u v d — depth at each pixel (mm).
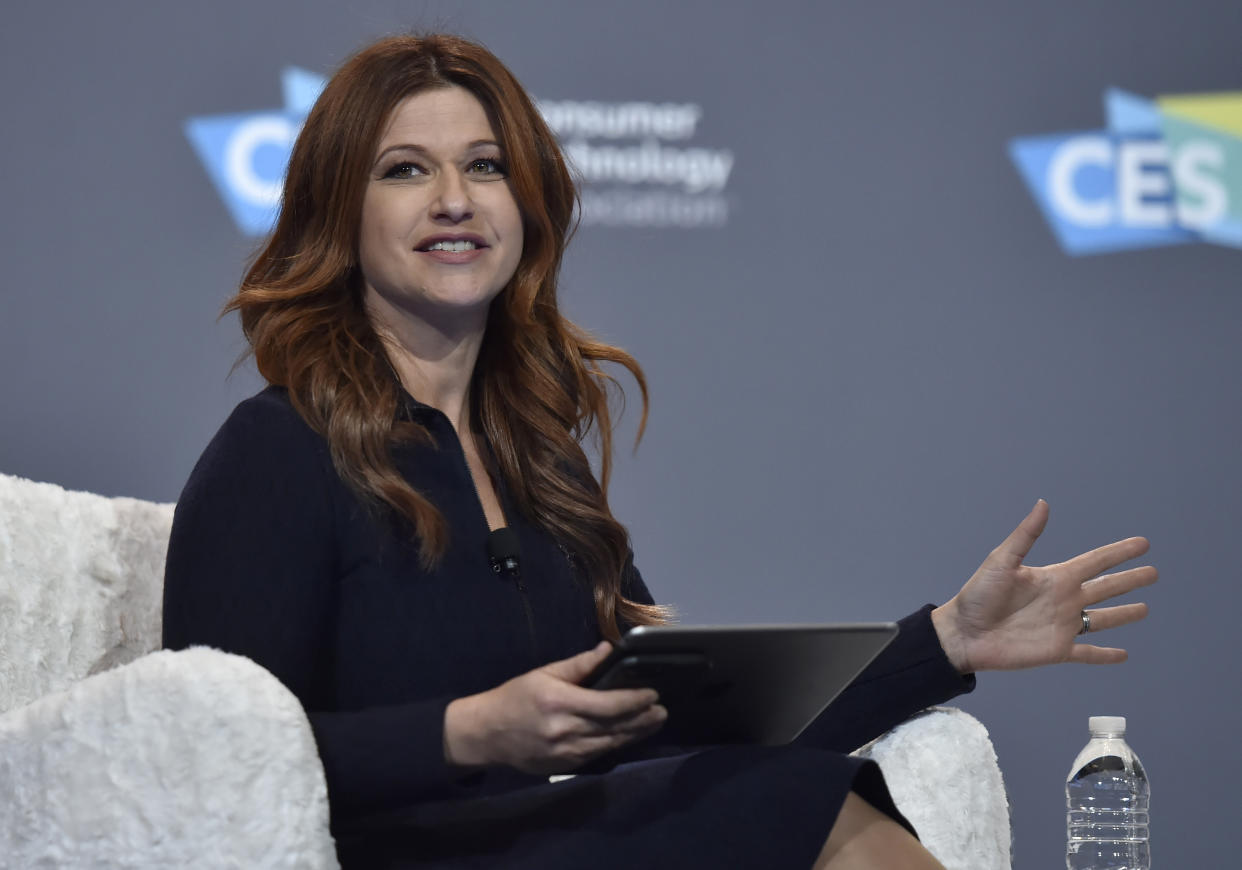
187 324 14086
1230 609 15445
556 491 6633
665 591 14883
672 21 15094
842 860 4809
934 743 6133
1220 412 15547
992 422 15375
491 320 6836
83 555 6387
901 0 15391
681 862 4742
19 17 13953
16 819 4652
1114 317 15516
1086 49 15523
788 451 15133
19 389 13766
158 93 14164
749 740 5336
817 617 15070
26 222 13867
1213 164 15570
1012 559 6238
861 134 15344
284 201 6484
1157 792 15266
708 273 15102
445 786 4832
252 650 5254
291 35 14367
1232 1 15586
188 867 4508
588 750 4680
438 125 6305
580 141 14930
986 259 15438
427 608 5746
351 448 5754
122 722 4648
